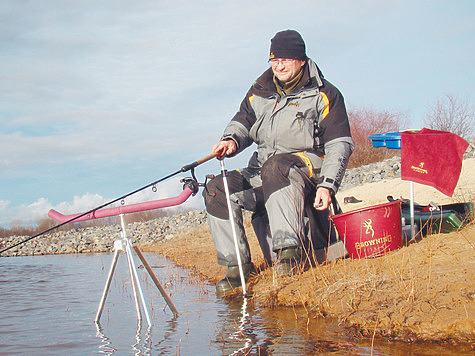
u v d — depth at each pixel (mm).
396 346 3211
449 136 5109
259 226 5688
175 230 19406
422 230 5758
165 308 4969
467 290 3744
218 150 5074
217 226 5316
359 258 5027
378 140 5770
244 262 5348
